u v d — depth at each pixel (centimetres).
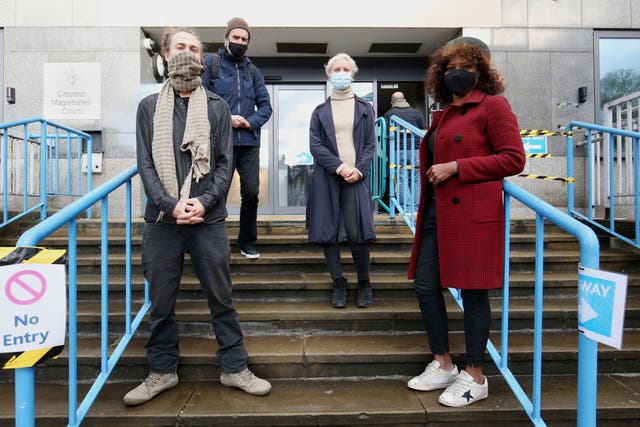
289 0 557
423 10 562
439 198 205
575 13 566
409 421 201
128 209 229
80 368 235
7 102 546
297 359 237
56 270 142
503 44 563
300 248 358
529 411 188
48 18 550
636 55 572
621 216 464
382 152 463
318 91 651
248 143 312
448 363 225
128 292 228
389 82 652
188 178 201
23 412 140
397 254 349
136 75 551
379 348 246
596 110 564
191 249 211
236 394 219
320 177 286
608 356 243
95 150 547
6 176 362
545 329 277
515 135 189
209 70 308
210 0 555
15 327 134
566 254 346
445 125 208
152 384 215
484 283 194
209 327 270
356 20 560
